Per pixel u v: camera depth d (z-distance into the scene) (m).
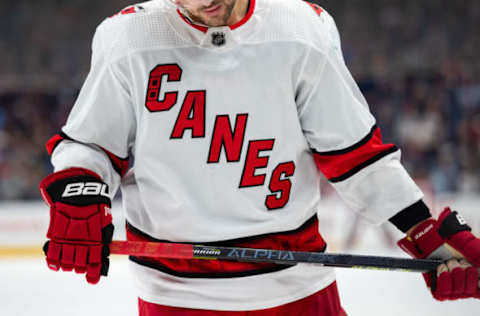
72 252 2.80
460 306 7.41
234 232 2.92
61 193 2.88
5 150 15.62
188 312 2.97
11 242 12.35
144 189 2.98
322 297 3.14
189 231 2.94
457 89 16.05
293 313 3.06
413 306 7.48
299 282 3.06
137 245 2.90
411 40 18.55
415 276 9.05
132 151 3.18
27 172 15.13
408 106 15.84
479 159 14.69
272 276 2.98
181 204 2.91
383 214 3.12
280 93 2.85
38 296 8.32
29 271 10.06
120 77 2.88
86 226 2.82
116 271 9.85
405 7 19.28
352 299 7.87
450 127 15.48
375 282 8.72
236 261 2.86
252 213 2.93
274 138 2.88
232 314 2.96
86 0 19.50
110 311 7.54
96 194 2.89
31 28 18.97
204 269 2.96
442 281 3.02
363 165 3.03
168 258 3.01
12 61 18.12
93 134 2.98
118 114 2.97
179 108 2.84
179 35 2.83
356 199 3.16
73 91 16.95
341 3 19.56
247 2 2.81
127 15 2.93
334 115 2.96
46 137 16.23
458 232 3.05
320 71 2.89
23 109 16.48
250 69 2.81
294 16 2.88
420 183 13.24
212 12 2.64
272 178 2.92
